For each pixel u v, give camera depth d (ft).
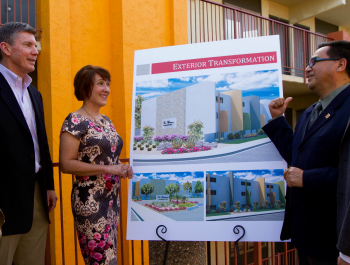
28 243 6.07
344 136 4.31
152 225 6.35
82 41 15.16
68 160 5.79
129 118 15.35
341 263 3.86
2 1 14.33
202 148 6.50
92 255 5.73
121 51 15.30
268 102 6.37
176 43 17.03
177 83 6.93
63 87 14.19
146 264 14.67
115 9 15.49
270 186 6.07
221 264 21.31
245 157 6.29
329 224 4.76
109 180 6.09
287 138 6.03
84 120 5.97
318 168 4.89
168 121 6.81
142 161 6.72
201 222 6.18
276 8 27.73
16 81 5.97
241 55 6.72
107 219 5.91
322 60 5.24
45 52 14.02
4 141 5.51
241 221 6.06
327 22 32.86
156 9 16.56
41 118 6.59
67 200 13.92
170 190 6.46
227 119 6.50
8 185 5.51
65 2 14.29
